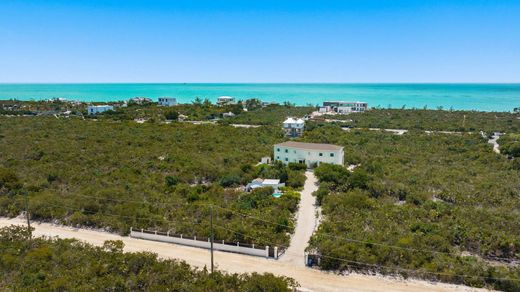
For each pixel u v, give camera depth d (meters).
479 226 40.78
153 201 47.47
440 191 53.56
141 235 40.09
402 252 34.12
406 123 124.12
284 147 69.69
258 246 36.59
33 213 44.72
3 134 91.50
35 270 29.91
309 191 55.06
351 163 72.19
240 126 120.38
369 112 156.88
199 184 56.78
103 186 52.78
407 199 49.44
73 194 48.25
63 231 41.38
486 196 49.97
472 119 134.38
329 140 92.25
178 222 41.53
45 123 110.19
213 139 91.38
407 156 75.81
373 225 40.44
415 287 30.67
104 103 178.50
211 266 31.67
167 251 37.06
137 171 60.47
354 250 34.12
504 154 79.44
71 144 81.44
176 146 82.44
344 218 42.31
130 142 84.94
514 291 30.14
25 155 70.94
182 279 29.31
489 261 35.53
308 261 34.34
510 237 37.53
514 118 137.88
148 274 29.44
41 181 54.34
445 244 36.22
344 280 31.67
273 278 28.20
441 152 80.44
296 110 166.00
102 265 30.50
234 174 58.66
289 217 43.97
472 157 75.12
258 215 42.75
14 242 34.75
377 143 90.12
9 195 48.97
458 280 31.45
